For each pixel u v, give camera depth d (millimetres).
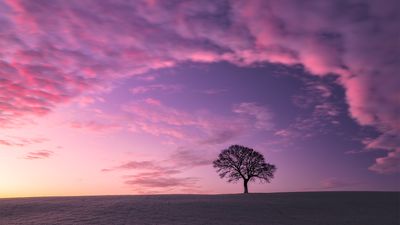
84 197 56969
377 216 39719
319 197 57438
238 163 73938
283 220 36344
